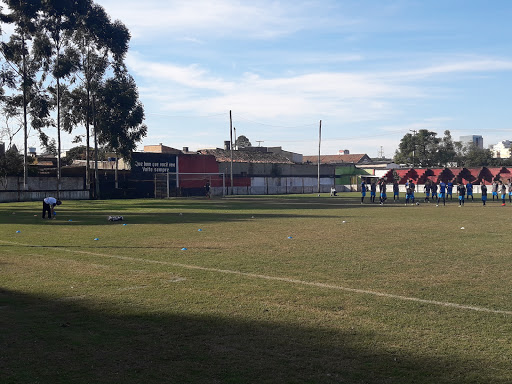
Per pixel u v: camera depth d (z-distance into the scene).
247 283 9.15
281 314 7.04
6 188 48.94
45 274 10.09
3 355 5.46
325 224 21.55
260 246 14.30
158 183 60.09
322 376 4.85
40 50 49.19
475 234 17.23
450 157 95.94
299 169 83.38
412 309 7.28
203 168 66.50
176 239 16.11
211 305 7.55
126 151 57.91
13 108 51.09
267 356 5.39
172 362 5.23
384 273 10.06
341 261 11.58
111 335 6.14
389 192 73.50
